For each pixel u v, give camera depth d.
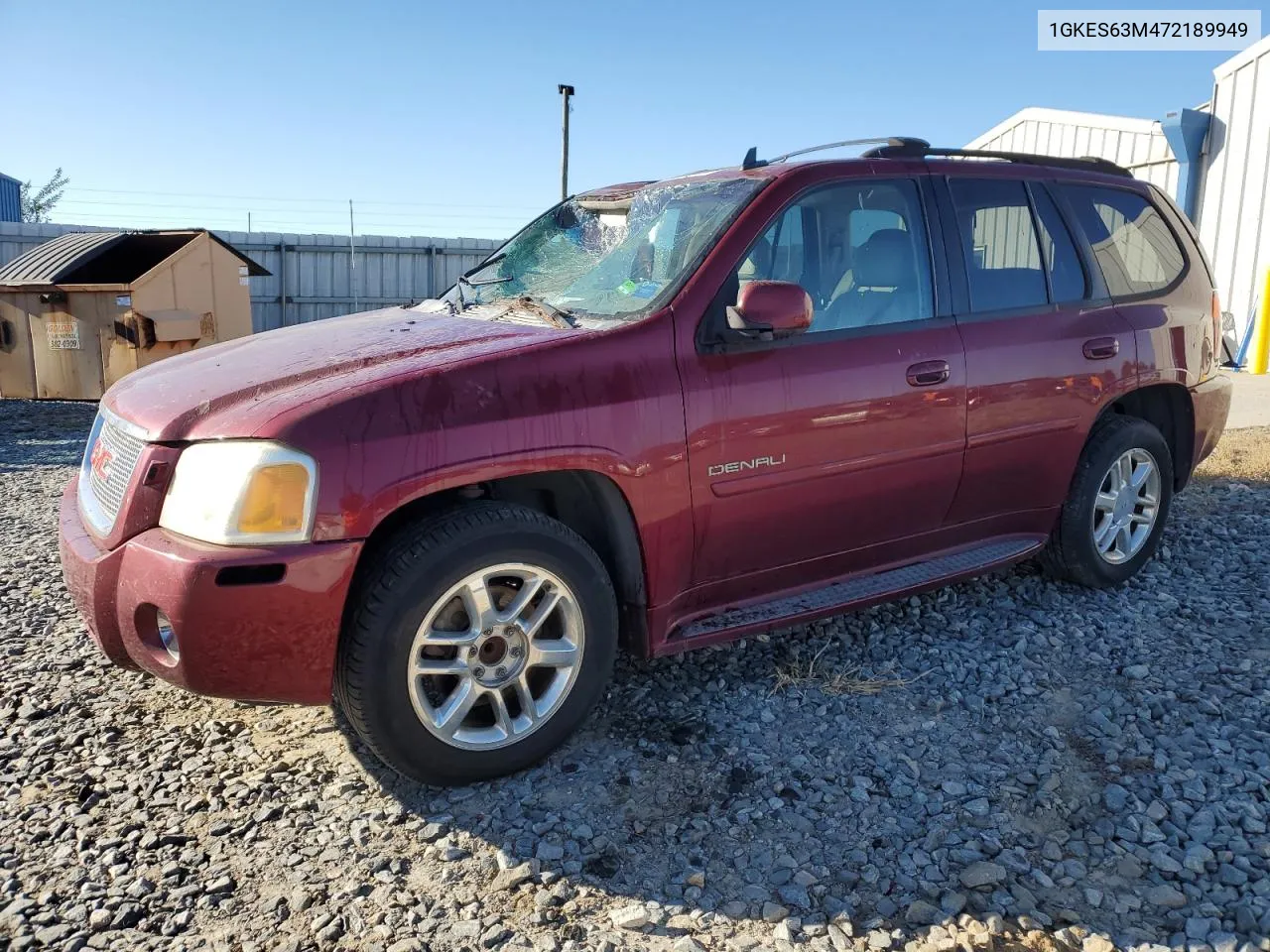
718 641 3.42
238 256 12.21
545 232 4.31
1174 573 4.80
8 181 24.45
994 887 2.52
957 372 3.80
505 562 2.91
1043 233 4.26
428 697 2.97
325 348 3.29
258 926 2.39
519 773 3.08
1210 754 3.12
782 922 2.40
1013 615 4.29
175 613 2.62
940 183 3.98
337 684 2.83
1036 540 4.32
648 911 2.44
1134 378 4.39
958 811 2.86
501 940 2.35
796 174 3.63
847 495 3.62
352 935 2.37
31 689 3.65
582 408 3.01
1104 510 4.50
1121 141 14.02
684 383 3.21
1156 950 2.29
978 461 3.93
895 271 3.79
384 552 2.80
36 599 4.62
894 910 2.45
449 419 2.81
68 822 2.81
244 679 2.69
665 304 3.28
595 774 3.07
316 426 2.68
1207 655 3.85
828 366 3.49
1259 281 11.86
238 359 3.33
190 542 2.69
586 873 2.61
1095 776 3.03
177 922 2.40
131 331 10.98
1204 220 12.71
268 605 2.63
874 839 2.74
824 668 3.79
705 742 3.27
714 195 3.68
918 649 3.95
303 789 3.00
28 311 11.28
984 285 4.01
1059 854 2.65
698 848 2.71
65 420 10.77
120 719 3.44
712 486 3.28
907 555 3.98
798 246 3.61
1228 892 2.47
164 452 2.82
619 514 3.16
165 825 2.80
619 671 3.79
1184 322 4.66
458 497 3.08
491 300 3.90
